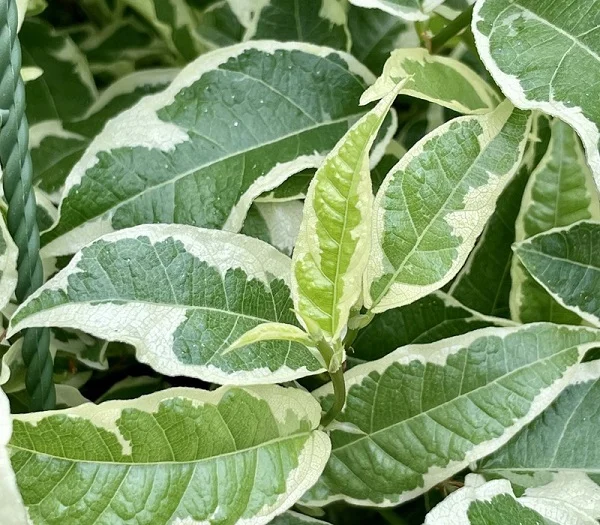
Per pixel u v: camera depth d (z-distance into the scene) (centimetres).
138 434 19
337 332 19
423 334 26
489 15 22
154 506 19
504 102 22
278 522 24
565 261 26
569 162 27
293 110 25
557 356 23
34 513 18
